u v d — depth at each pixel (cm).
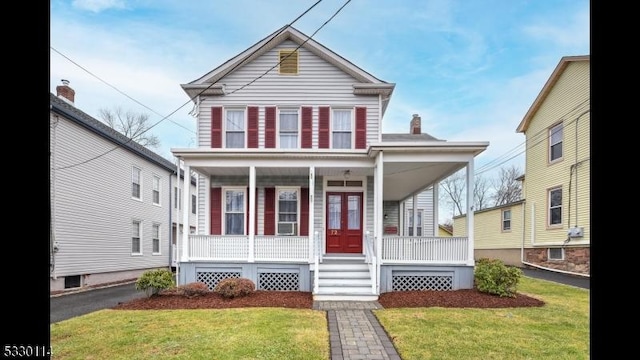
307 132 1159
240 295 823
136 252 1517
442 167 978
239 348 481
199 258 948
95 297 970
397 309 712
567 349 482
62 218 1075
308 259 945
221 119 1163
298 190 1140
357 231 1128
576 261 1259
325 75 1174
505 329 570
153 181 1664
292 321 614
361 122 1160
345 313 688
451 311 691
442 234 3169
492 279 816
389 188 1318
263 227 1130
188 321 620
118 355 463
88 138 1200
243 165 964
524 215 1593
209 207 1128
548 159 1438
